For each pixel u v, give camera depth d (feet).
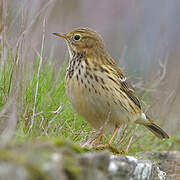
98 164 19.56
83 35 34.78
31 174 16.38
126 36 73.77
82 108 32.50
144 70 57.26
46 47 46.85
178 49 70.79
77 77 31.99
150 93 47.75
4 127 28.76
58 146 19.21
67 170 17.63
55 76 41.27
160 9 83.56
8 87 34.81
